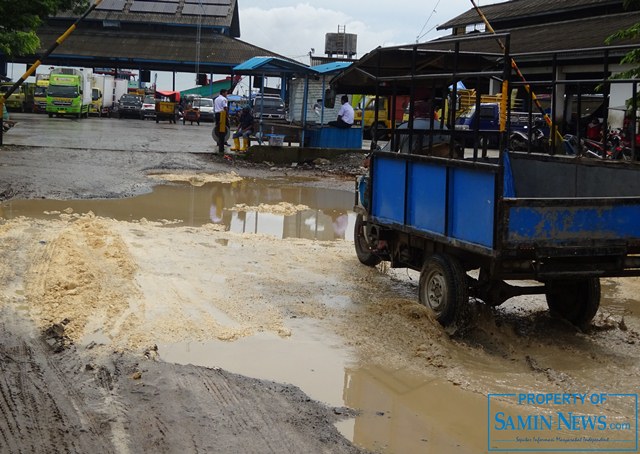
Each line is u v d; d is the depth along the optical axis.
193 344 6.70
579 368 6.59
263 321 7.41
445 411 5.62
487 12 39.06
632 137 8.68
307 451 4.76
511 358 6.79
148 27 60.38
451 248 7.45
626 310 8.57
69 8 28.61
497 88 26.67
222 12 60.97
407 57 9.05
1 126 21.62
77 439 4.70
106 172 17.91
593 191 8.34
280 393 5.71
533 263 6.66
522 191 9.44
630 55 10.89
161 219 12.74
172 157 21.86
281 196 16.61
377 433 5.19
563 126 17.52
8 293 7.64
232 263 9.70
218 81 66.75
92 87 53.25
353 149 24.16
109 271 8.73
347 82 10.23
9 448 4.52
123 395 5.42
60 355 6.17
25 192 14.40
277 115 35.16
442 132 8.23
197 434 4.87
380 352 6.77
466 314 7.21
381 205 8.41
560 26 31.67
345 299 8.39
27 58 56.72
